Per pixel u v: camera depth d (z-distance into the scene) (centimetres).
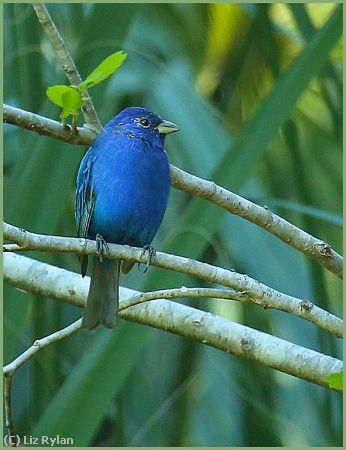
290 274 1199
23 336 1156
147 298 779
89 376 922
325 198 1324
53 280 912
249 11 1305
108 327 880
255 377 1246
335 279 1315
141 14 1345
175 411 1240
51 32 766
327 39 923
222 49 1359
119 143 952
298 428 1246
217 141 1230
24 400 1204
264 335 876
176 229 942
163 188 954
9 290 966
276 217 841
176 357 1250
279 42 1387
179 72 1316
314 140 1358
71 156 963
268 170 1302
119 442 1157
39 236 750
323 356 859
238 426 1248
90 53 941
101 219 955
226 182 922
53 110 926
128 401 1234
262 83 1352
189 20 1352
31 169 963
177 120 1241
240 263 1200
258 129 925
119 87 1261
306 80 924
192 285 1253
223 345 882
